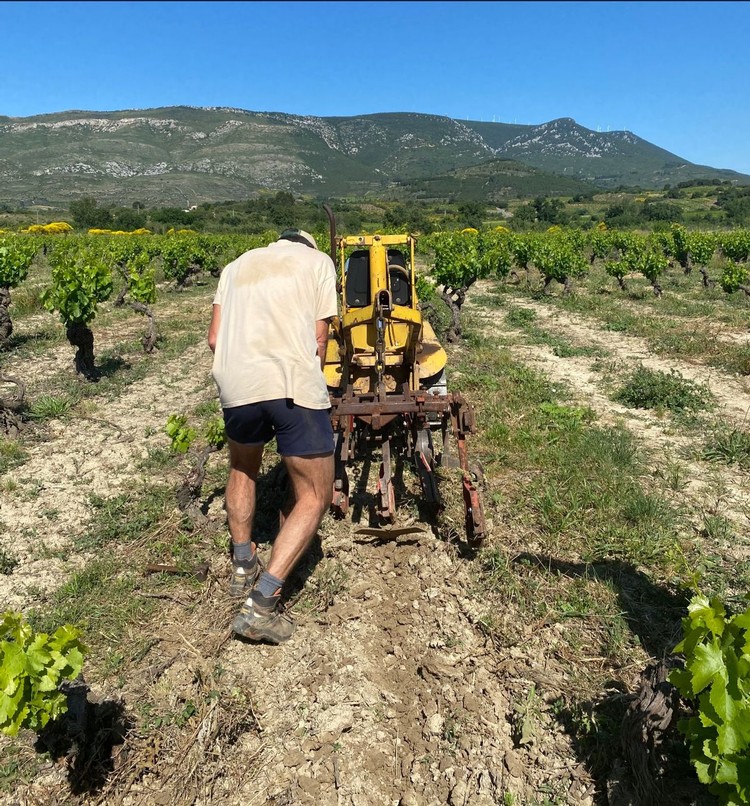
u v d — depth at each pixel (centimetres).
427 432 510
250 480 371
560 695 313
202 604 394
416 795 271
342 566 425
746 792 193
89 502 543
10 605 405
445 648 350
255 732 303
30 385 888
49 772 288
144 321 1449
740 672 199
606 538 456
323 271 349
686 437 670
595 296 1827
